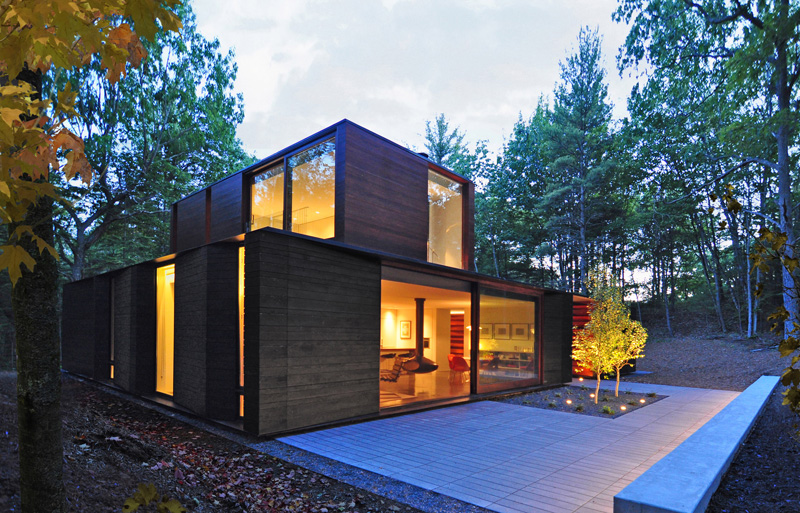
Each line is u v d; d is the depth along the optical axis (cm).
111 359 1249
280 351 705
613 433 743
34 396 188
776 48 1254
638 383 1468
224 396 777
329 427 753
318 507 430
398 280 952
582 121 2467
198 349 830
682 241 2533
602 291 1088
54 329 194
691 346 2119
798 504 374
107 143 1711
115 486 348
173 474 445
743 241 2256
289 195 1060
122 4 117
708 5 1512
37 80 174
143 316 1031
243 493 454
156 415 820
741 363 1656
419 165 1155
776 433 637
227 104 2166
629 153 2236
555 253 2600
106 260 2477
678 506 320
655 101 1786
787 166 1400
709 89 1675
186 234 1451
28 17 102
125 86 1747
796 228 1514
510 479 509
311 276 761
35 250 184
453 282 1095
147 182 1888
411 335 1827
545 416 884
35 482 188
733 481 440
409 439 682
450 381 1382
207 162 2186
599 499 452
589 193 2464
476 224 2967
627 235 2728
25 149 123
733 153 1595
